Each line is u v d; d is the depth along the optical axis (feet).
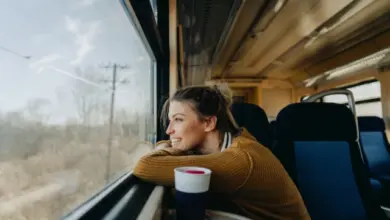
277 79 25.40
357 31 12.40
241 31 11.82
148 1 3.93
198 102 2.73
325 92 5.49
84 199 1.91
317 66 18.30
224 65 19.99
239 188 2.29
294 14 10.37
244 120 5.32
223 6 7.34
